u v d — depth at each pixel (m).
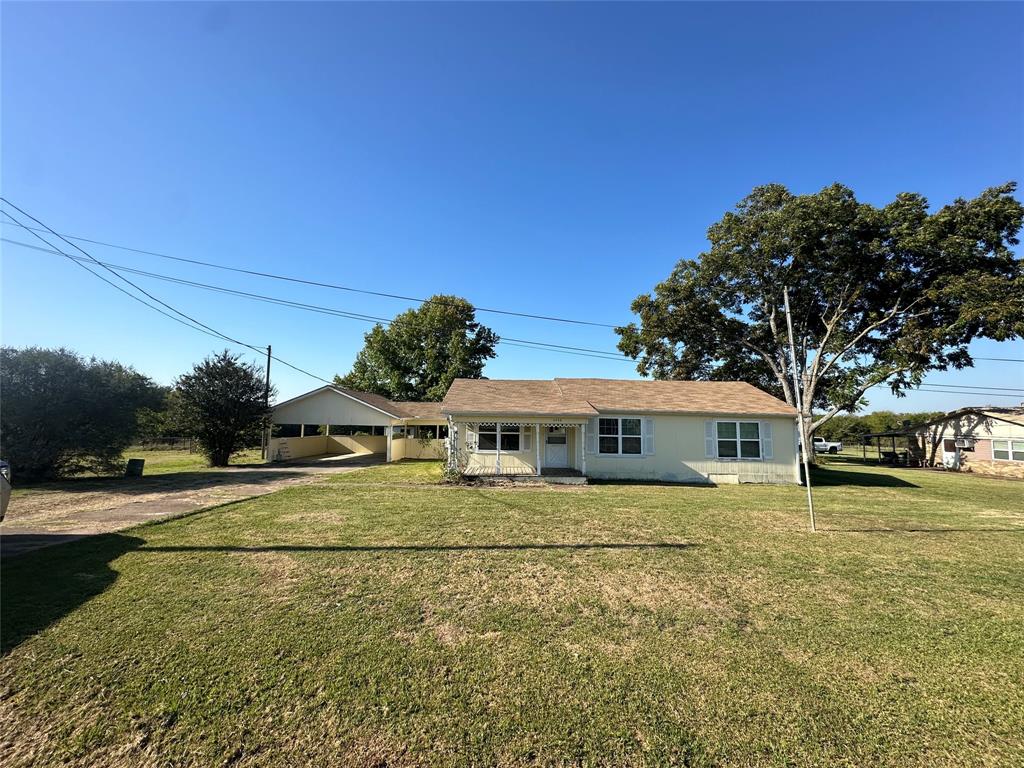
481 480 15.08
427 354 39.75
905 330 22.92
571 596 5.09
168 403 19.39
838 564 6.41
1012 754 2.74
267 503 10.55
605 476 16.67
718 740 2.83
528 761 2.63
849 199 22.95
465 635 4.13
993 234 20.66
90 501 10.78
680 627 4.36
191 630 4.11
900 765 2.65
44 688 3.21
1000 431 24.05
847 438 51.03
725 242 26.50
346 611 4.59
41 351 14.32
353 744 2.74
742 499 12.37
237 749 2.68
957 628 4.42
